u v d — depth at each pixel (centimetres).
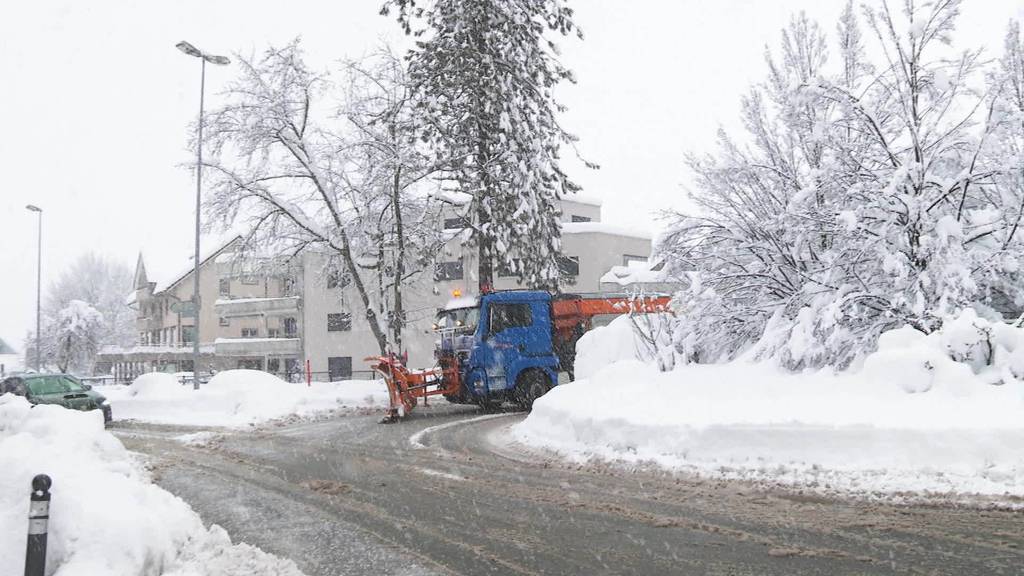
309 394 2131
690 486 800
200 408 2031
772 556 542
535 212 2330
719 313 1291
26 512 529
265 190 2388
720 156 1317
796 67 1319
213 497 869
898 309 1086
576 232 3978
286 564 562
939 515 627
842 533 593
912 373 871
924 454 756
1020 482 684
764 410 924
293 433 1555
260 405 1978
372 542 633
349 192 2459
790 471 805
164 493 777
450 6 2306
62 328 5675
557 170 2495
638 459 949
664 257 1364
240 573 547
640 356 1484
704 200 1324
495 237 2316
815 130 1139
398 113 2345
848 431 809
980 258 1078
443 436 1404
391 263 2508
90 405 1880
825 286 1150
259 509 790
